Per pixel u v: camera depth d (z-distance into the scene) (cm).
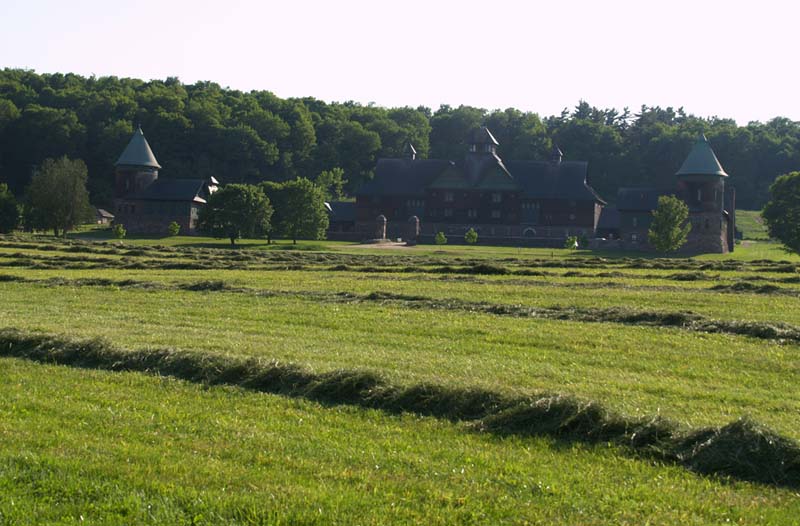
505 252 15175
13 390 2489
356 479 1766
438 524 1554
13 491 1681
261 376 2630
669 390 2578
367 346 3388
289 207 17838
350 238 19300
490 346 3425
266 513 1577
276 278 6775
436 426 2169
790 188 15750
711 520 1595
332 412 2305
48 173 18675
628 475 1820
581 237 19200
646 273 7638
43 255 9094
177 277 6788
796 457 1808
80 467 1800
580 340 3559
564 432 2083
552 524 1558
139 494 1664
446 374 2758
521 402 2216
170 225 19625
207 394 2494
